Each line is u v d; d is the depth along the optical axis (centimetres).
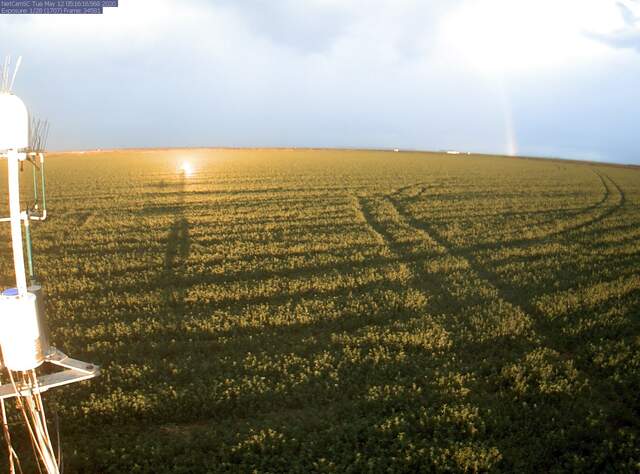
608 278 1582
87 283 1445
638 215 2742
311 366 985
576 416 834
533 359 1018
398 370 971
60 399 846
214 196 3086
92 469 698
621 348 1077
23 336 476
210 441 746
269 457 727
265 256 1778
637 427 813
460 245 1975
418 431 795
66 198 2964
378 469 696
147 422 814
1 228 2133
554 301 1348
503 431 795
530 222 2450
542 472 712
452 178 4391
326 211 2650
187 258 1712
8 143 441
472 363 1013
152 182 3744
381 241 1995
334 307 1296
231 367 967
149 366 962
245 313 1246
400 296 1386
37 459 667
